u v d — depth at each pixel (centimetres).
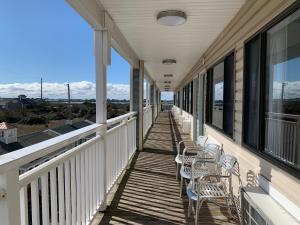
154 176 439
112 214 298
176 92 1983
